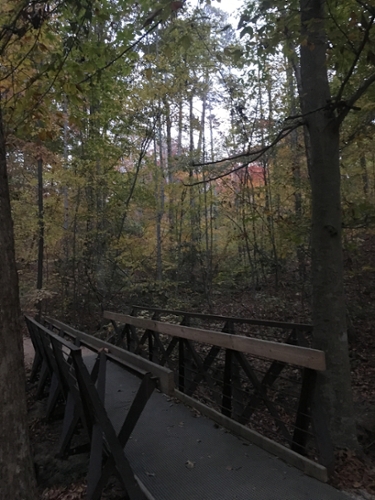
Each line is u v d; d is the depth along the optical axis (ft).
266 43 13.99
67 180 32.50
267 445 11.46
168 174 38.47
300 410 11.05
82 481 11.36
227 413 14.06
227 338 13.06
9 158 32.86
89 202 36.11
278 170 31.78
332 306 13.00
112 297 37.70
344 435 12.39
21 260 39.29
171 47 14.51
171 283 37.60
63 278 36.14
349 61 14.84
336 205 13.33
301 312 30.30
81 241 35.73
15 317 7.39
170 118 38.27
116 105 33.91
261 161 33.76
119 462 8.98
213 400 16.28
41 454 13.39
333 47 13.96
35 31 15.55
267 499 9.18
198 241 42.19
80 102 15.38
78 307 36.58
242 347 12.36
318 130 13.56
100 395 10.53
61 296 36.37
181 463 10.89
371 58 12.04
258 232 38.34
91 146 35.17
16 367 7.27
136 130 36.60
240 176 34.01
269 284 37.93
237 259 44.68
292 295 34.22
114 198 36.04
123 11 15.35
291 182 29.25
